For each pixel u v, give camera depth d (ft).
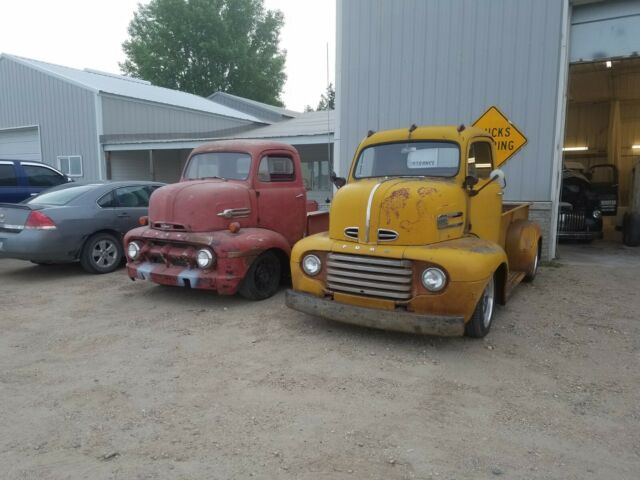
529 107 31.17
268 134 59.77
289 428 11.63
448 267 15.16
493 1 31.48
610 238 42.57
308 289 17.72
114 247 28.50
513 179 31.89
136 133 65.87
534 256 23.70
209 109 78.84
